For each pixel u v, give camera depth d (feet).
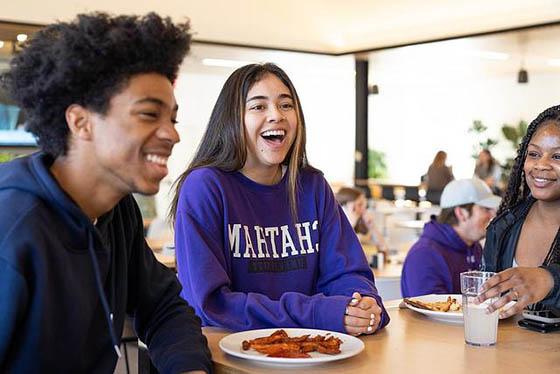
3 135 20.79
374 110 45.47
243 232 6.40
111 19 4.41
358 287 6.42
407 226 27.20
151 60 4.37
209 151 6.66
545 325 5.91
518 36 24.25
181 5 24.14
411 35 25.58
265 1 25.85
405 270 10.05
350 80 37.29
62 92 4.29
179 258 6.24
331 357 4.88
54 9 21.71
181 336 5.23
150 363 5.52
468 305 5.48
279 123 6.51
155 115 4.42
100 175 4.47
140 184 4.46
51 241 4.29
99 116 4.34
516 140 42.91
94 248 4.59
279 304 5.85
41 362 4.36
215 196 6.32
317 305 5.76
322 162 40.37
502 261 7.18
